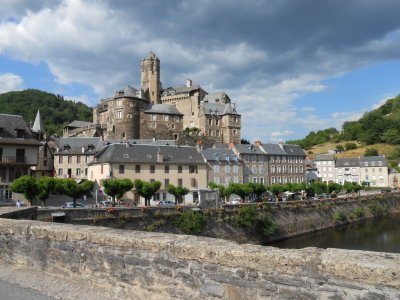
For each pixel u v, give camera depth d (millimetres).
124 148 55000
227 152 68250
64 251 8023
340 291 4930
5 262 9227
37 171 66375
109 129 92750
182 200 55812
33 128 79688
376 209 63156
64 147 68625
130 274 6945
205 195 36594
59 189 33438
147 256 6762
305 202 49125
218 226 36438
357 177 110062
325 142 174250
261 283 5547
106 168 52188
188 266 6266
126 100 89812
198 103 101750
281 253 5516
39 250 8508
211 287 6000
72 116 160500
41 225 8773
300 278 5246
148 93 107312
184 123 103125
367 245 39875
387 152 134500
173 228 32594
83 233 7715
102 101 112500
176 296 6352
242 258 5742
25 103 154750
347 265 4906
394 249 37750
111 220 28219
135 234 7355
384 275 4605
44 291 7316
